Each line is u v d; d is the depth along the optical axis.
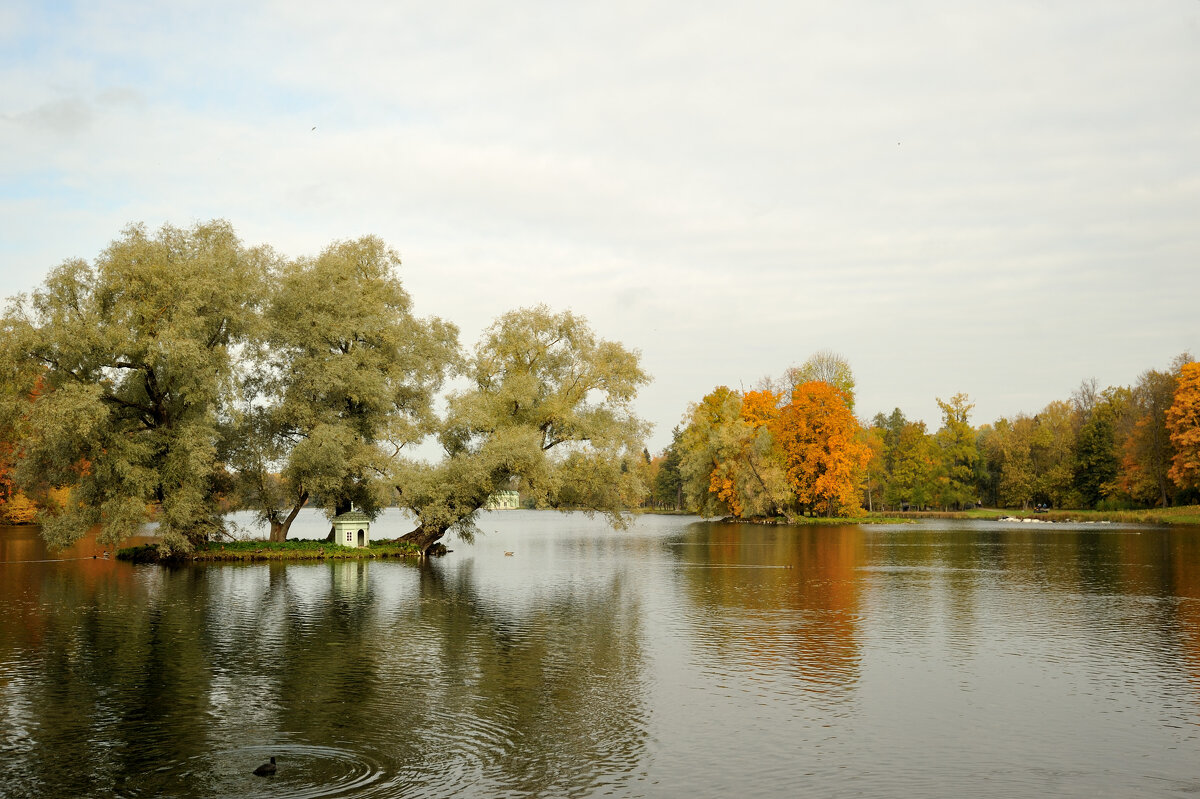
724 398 123.56
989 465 153.00
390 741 16.89
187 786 14.51
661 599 36.25
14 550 61.94
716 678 21.89
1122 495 117.00
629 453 59.53
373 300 56.81
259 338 50.91
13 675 22.03
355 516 58.44
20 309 46.00
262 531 92.69
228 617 31.16
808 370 117.88
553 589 39.62
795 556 58.91
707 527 104.88
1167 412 99.50
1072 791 14.43
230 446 53.44
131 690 20.56
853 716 18.61
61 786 14.52
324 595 37.28
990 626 29.25
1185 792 14.39
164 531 48.38
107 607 33.44
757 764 15.66
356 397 54.41
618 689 20.80
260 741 16.88
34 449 46.41
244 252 53.25
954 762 15.79
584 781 14.80
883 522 109.19
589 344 61.06
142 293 46.47
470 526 58.03
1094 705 19.44
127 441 46.81
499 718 18.42
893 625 29.48
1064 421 141.38
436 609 33.28
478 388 60.44
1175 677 21.94
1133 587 39.78
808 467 107.12
